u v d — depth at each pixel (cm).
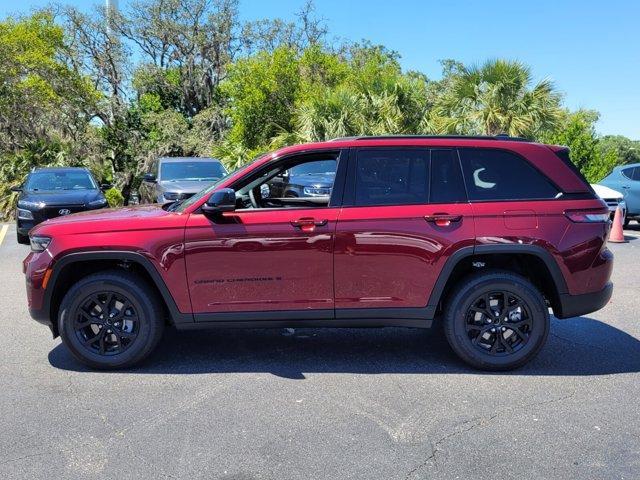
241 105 2452
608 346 532
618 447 346
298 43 3759
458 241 450
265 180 485
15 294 732
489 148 469
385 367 480
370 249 452
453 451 342
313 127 1866
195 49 3625
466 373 466
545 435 361
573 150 1912
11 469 321
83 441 353
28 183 1298
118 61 3372
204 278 455
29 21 2880
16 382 445
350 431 366
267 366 482
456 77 1745
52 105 2688
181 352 516
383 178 465
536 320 460
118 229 455
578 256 456
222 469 321
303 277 456
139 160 2878
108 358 464
